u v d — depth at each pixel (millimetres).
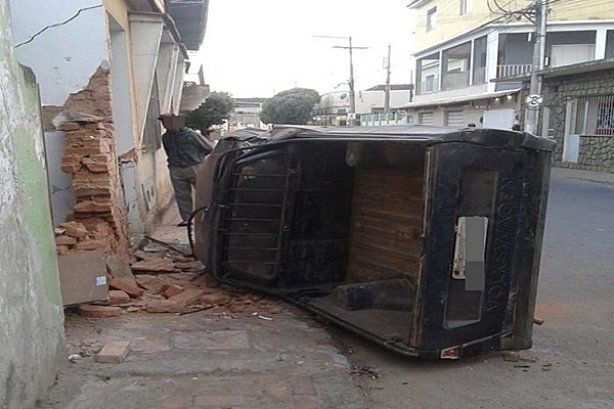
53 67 6434
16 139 3170
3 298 2855
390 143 4547
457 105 34594
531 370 4414
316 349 4410
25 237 3205
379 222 5621
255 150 5559
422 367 4383
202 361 4074
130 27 8789
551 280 7145
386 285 5324
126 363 3982
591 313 5926
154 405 3455
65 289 4855
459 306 4285
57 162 5930
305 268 5805
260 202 5625
